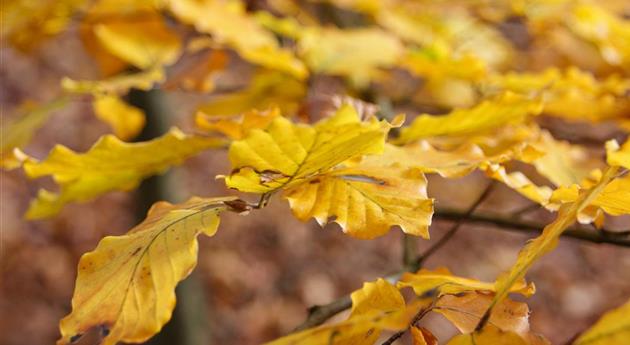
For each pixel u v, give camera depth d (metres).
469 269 2.63
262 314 2.59
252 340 2.50
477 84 0.87
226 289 2.68
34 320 2.57
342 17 1.28
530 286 0.54
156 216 0.56
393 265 2.87
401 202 0.55
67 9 0.91
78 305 0.52
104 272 0.53
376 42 0.95
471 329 0.53
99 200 3.11
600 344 0.47
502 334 0.51
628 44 0.92
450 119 0.65
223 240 2.90
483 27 1.08
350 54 0.91
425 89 1.09
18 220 2.92
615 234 0.66
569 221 0.50
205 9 0.83
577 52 1.07
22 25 0.93
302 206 0.55
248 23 0.87
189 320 1.57
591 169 0.69
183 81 0.85
